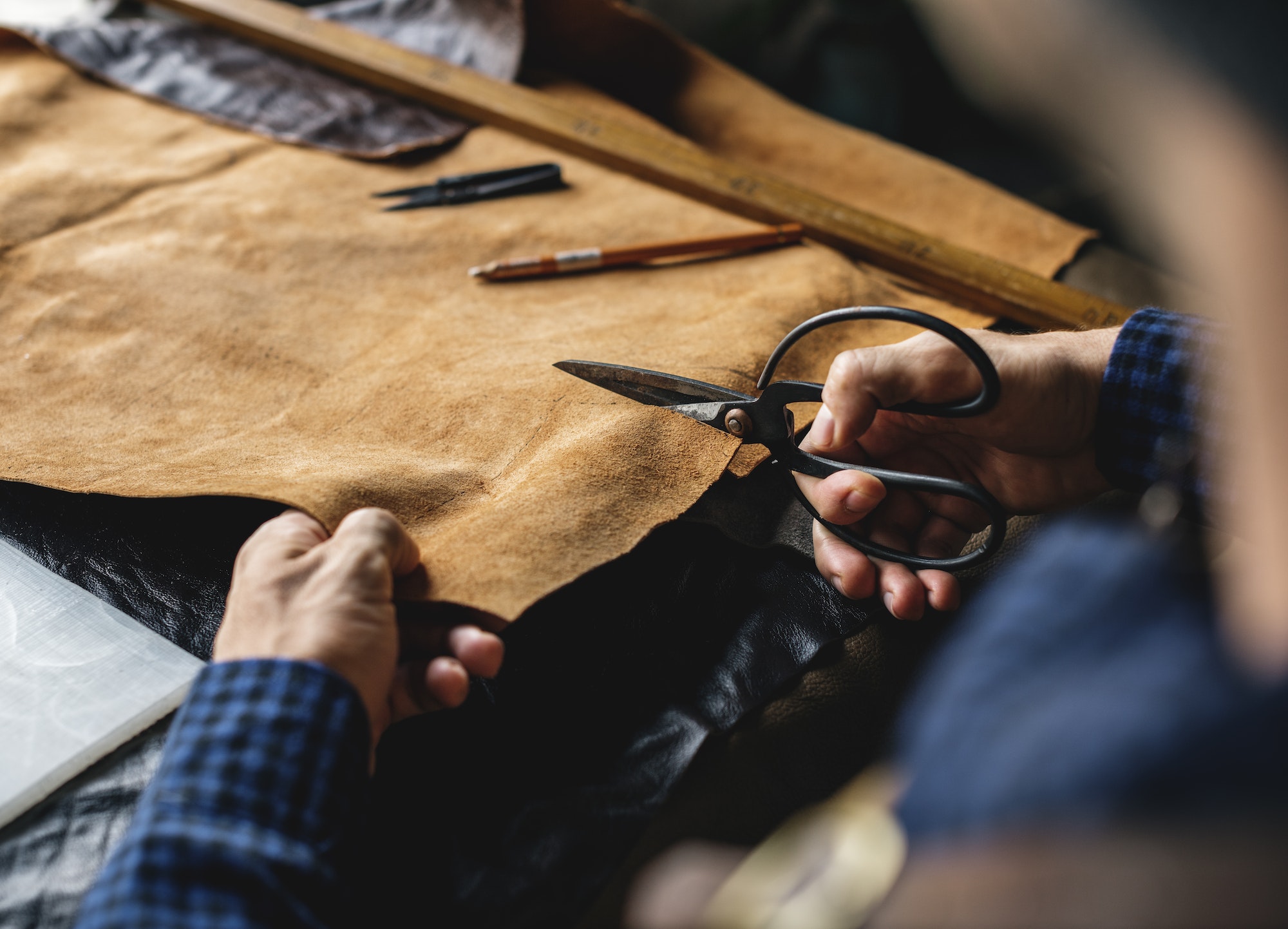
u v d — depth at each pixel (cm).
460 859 57
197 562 73
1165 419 66
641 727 63
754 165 149
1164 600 27
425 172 125
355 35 146
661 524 68
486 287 102
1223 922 22
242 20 146
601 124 134
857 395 66
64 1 177
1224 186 21
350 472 70
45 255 101
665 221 117
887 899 27
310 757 49
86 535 75
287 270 102
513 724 64
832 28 236
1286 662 23
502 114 134
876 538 72
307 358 90
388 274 103
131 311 95
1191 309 114
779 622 70
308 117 132
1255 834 22
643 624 69
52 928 53
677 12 241
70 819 58
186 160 121
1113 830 23
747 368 84
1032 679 28
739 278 105
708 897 34
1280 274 21
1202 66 20
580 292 102
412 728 63
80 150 121
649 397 78
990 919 24
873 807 30
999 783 25
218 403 85
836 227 118
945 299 114
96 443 79
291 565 56
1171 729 23
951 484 66
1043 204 241
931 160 144
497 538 64
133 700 64
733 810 61
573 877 56
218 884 44
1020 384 67
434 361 88
